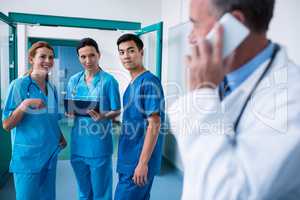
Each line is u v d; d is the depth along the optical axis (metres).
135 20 2.77
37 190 1.24
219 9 0.45
